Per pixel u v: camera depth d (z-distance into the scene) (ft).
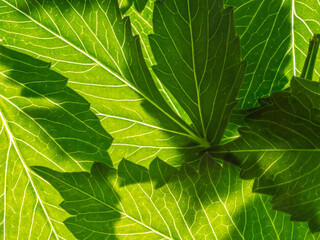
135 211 0.80
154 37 0.78
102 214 0.80
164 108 0.81
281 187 0.78
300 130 0.76
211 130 0.79
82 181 0.79
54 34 0.81
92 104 0.83
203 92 0.78
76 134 0.84
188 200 0.79
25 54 0.82
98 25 0.80
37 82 0.83
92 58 0.81
